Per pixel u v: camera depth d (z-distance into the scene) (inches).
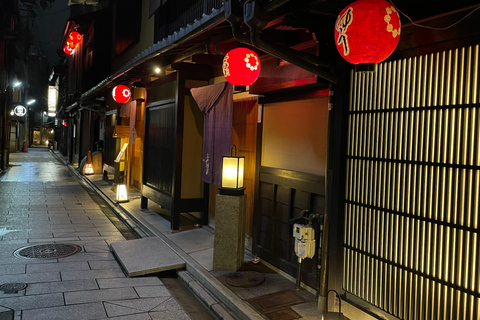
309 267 252.5
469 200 147.1
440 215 157.4
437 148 158.2
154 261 305.7
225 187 285.1
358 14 136.3
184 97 402.9
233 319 219.9
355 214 197.6
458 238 150.6
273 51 189.6
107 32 946.7
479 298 143.5
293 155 269.9
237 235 280.4
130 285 270.5
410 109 168.9
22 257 319.3
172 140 421.7
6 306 227.8
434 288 159.8
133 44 730.8
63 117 1658.5
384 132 181.6
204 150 360.8
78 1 837.2
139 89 625.9
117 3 851.4
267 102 296.2
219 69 391.2
